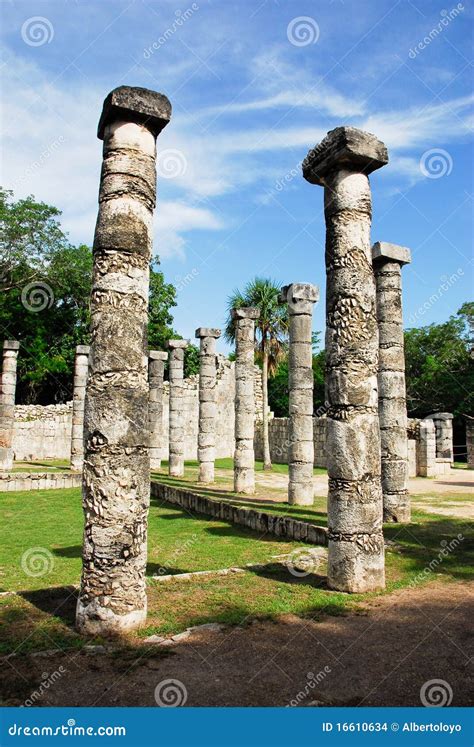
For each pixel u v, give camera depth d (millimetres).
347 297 8586
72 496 19938
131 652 5887
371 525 8180
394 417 13750
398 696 4961
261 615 7023
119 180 7383
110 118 7527
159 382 30562
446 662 5648
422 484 22391
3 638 6281
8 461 26641
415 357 41438
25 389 41875
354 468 8234
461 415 38562
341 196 8750
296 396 17219
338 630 6516
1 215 34438
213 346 24297
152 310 42531
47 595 7969
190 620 6855
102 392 7000
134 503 6855
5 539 12445
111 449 6871
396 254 14469
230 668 5484
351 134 8414
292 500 16797
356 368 8445
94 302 7262
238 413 20344
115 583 6539
